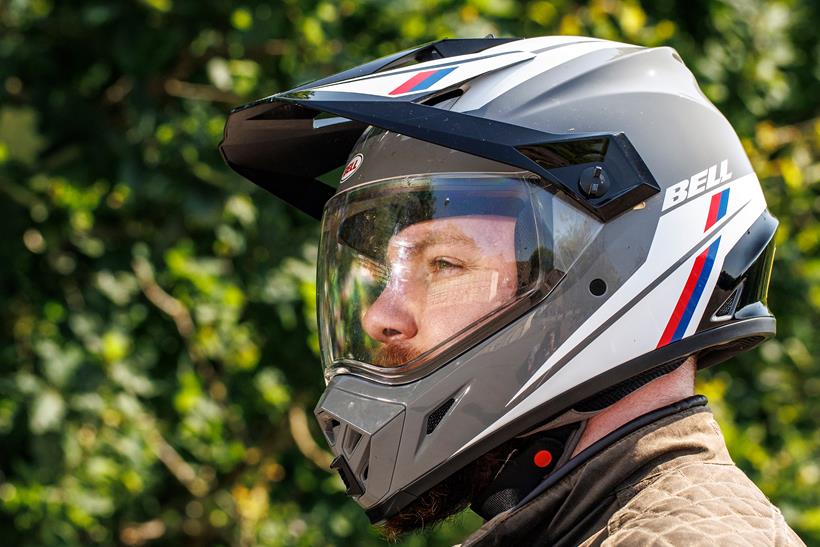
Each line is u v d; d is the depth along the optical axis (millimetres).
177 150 3795
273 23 3785
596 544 1457
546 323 1644
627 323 1636
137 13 3803
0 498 3729
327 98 1717
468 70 1744
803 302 5070
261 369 4156
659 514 1411
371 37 4133
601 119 1694
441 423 1675
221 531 4215
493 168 1706
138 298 3994
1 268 3805
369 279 1774
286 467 4473
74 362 3711
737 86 4844
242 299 3865
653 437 1535
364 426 1726
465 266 1697
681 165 1691
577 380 1631
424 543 4320
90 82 3979
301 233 4020
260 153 2094
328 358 1854
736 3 4820
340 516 4262
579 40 1909
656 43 4500
